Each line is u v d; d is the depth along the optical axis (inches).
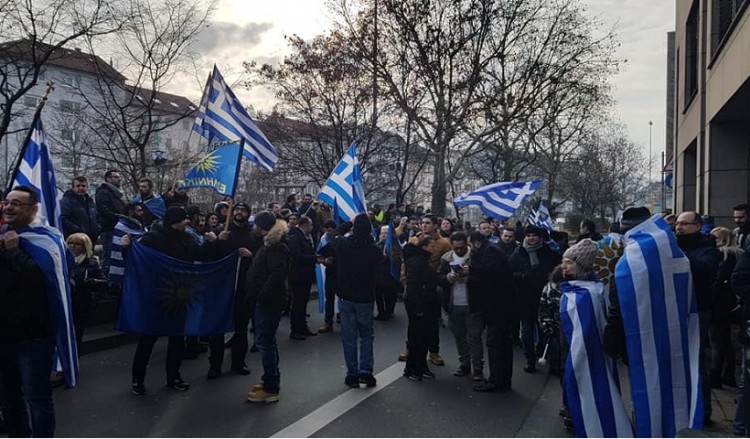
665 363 159.9
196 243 269.4
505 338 252.7
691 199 747.4
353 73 864.3
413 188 1397.6
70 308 175.0
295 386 251.0
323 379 263.3
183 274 247.8
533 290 293.4
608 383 170.2
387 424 205.8
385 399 235.6
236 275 262.2
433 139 945.5
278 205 505.7
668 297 162.4
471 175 1636.3
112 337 314.7
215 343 260.1
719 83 458.9
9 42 529.7
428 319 267.7
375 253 255.0
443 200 976.3
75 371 176.2
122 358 293.7
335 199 344.2
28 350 157.4
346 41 861.2
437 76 908.6
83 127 931.3
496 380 249.8
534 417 217.6
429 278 267.0
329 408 221.5
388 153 1002.7
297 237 357.1
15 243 157.9
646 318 160.7
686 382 160.4
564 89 1081.4
